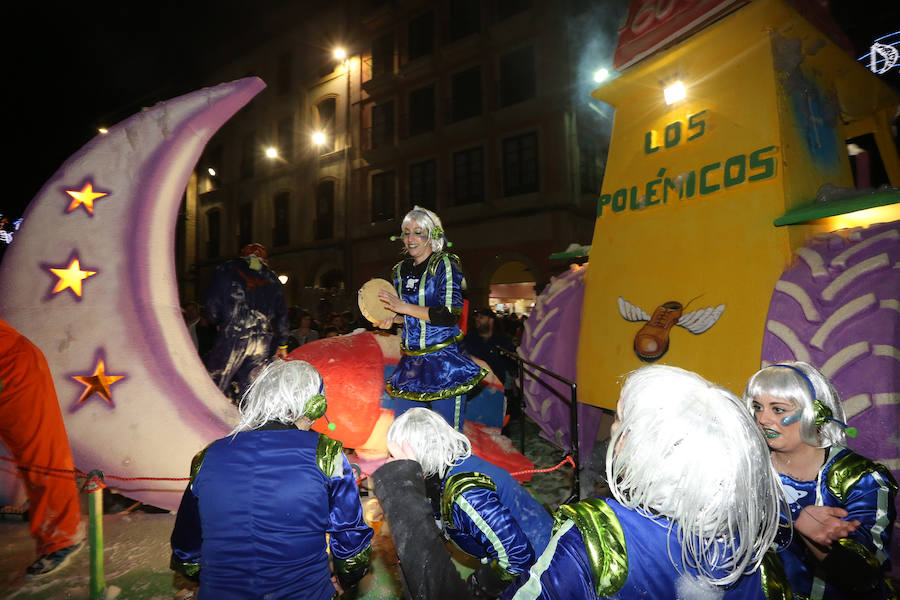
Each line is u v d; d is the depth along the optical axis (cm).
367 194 2202
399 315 273
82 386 341
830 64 337
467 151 1909
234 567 152
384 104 2159
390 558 300
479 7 1878
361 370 376
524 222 1761
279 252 2481
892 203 238
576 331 394
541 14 1734
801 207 285
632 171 367
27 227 355
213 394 368
